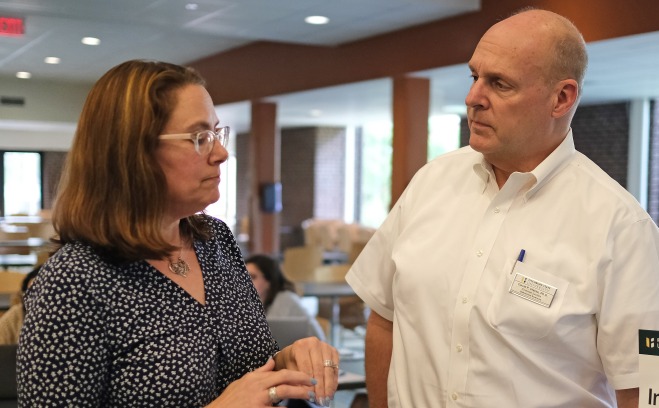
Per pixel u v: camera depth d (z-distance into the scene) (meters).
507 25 1.64
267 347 1.62
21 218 14.59
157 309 1.43
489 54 1.62
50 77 13.88
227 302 1.58
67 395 1.31
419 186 1.90
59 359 1.31
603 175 1.69
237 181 18.69
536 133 1.64
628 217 1.62
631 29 5.78
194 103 1.44
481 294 1.68
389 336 1.97
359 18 7.42
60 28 9.17
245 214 18.31
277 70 10.40
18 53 11.08
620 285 1.60
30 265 9.49
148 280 1.45
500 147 1.65
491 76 1.63
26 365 1.31
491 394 1.66
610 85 9.19
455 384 1.69
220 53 11.66
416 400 1.77
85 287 1.34
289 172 17.11
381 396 1.98
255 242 11.41
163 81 1.42
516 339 1.64
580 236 1.64
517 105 1.61
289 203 17.08
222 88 11.73
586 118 11.43
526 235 1.68
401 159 8.12
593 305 1.60
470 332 1.68
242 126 16.83
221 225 1.73
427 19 7.48
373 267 1.98
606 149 11.15
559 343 1.62
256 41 10.72
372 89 9.51
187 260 1.56
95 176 1.39
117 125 1.39
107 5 6.89
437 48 7.55
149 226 1.40
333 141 16.47
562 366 1.65
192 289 1.53
